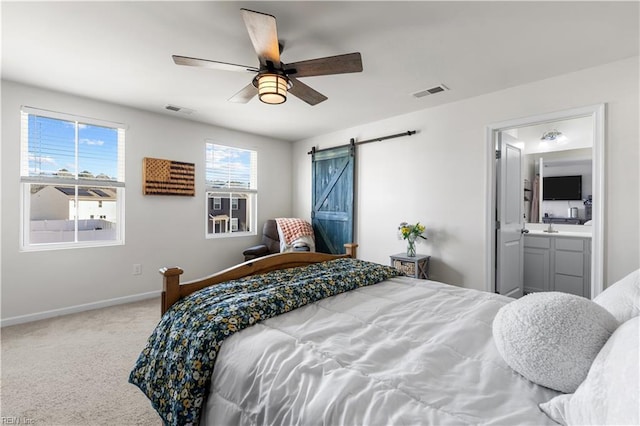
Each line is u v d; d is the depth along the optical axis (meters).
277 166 5.33
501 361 1.04
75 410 1.74
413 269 3.40
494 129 3.14
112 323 3.02
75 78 2.86
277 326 1.32
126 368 2.19
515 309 0.99
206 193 4.42
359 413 0.79
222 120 4.19
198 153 4.31
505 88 3.03
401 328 1.32
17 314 3.00
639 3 1.75
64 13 1.88
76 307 3.33
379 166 4.16
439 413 0.77
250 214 5.05
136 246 3.76
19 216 3.01
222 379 1.10
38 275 3.12
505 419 0.75
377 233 4.19
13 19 1.94
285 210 5.45
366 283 1.98
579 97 2.63
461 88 3.03
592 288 2.56
